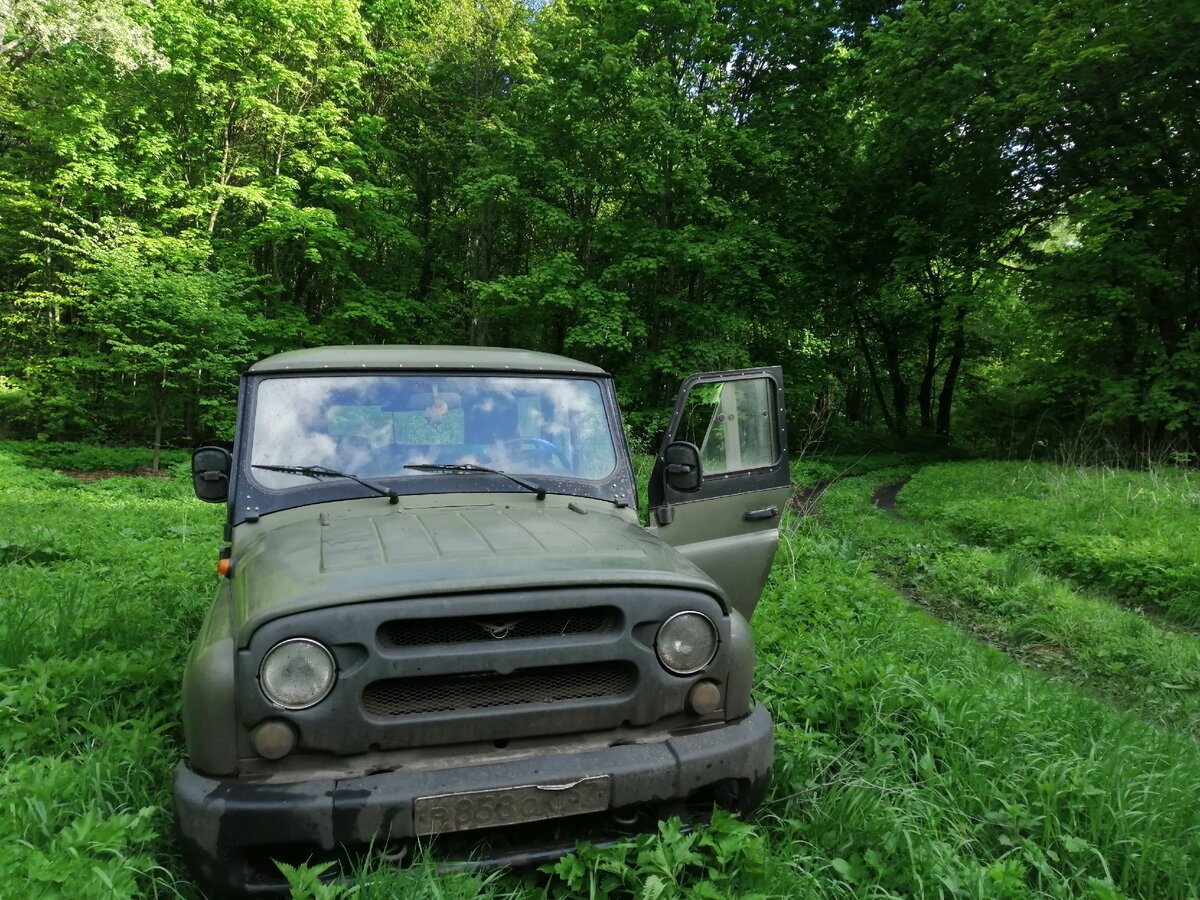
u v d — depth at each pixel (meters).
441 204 27.44
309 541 2.77
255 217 22.86
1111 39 16.47
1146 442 18.77
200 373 18.75
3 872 2.14
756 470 3.90
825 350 28.41
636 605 2.55
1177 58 15.99
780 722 3.76
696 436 3.81
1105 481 13.46
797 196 24.23
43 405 20.64
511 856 2.45
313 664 2.28
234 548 3.03
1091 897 2.63
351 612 2.31
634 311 22.31
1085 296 18.73
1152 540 9.39
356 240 22.95
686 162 20.89
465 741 2.42
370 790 2.26
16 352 21.39
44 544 7.69
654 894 2.31
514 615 2.46
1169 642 6.45
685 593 2.63
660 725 2.63
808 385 25.34
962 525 12.44
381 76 24.75
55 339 20.89
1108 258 18.05
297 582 2.42
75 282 19.19
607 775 2.42
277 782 2.27
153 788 2.98
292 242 23.89
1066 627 6.93
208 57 20.16
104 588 5.96
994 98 18.64
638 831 2.64
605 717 2.53
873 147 23.48
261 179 22.08
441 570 2.46
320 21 21.36
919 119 19.58
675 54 22.55
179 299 17.86
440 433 3.49
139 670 3.88
